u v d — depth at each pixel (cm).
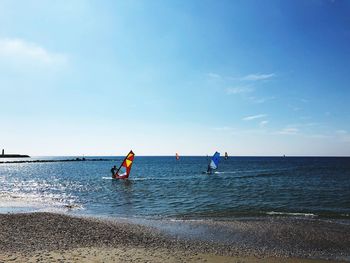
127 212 2425
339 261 1266
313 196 3344
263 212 2391
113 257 1190
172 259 1202
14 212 2408
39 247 1333
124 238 1575
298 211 2439
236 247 1456
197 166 12194
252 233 1708
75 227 1761
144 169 9888
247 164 14000
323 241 1562
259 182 5091
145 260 1168
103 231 1697
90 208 2636
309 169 9575
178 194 3572
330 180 5459
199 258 1244
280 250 1417
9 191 4019
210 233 1708
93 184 4928
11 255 1179
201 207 2662
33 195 3566
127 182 5231
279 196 3353
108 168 11269
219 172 7962
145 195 3506
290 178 5928
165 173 7644
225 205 2764
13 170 10112
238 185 4588
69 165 14538
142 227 1828
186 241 1551
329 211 2434
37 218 1966
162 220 2055
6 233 1580
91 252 1258
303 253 1376
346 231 1744
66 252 1245
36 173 8425
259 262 1227
